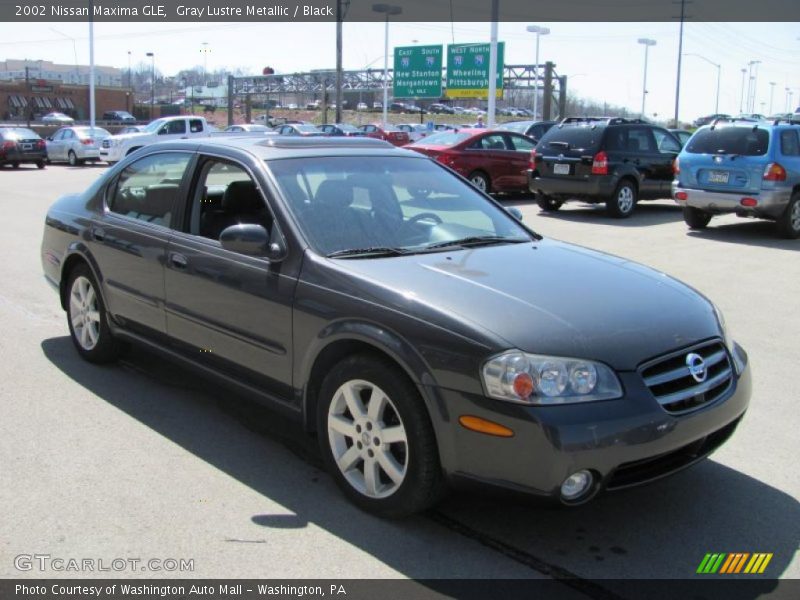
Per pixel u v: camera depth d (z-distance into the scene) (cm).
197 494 377
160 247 472
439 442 328
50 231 591
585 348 321
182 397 507
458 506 372
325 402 375
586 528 354
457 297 345
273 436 450
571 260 421
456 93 4019
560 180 1480
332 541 338
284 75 6350
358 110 8238
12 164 2956
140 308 496
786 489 395
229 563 320
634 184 1473
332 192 438
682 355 341
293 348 388
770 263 998
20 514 354
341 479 372
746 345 649
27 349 601
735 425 369
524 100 9025
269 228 440
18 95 7512
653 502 380
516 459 309
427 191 482
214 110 9031
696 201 1240
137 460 413
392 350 338
